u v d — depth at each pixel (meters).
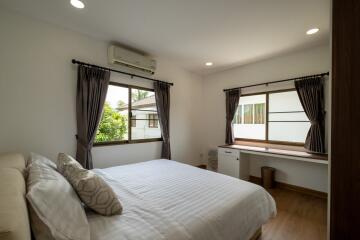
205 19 2.21
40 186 0.97
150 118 3.64
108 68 2.86
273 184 3.36
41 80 2.28
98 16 2.18
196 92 4.49
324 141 2.82
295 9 1.99
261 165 3.62
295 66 3.18
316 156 2.66
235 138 4.17
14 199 0.78
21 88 2.14
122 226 1.08
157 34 2.61
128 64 2.98
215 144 4.45
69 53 2.49
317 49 2.94
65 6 1.99
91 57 2.71
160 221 1.14
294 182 3.21
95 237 0.98
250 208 1.54
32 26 2.21
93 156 2.73
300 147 3.18
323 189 2.90
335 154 1.14
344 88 1.09
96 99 2.65
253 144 3.83
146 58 3.18
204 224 1.16
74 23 2.34
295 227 2.10
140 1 1.89
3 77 2.03
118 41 2.84
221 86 4.32
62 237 0.85
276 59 3.42
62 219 0.91
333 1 1.15
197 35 2.62
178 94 4.04
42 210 0.87
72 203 1.01
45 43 2.31
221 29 2.45
